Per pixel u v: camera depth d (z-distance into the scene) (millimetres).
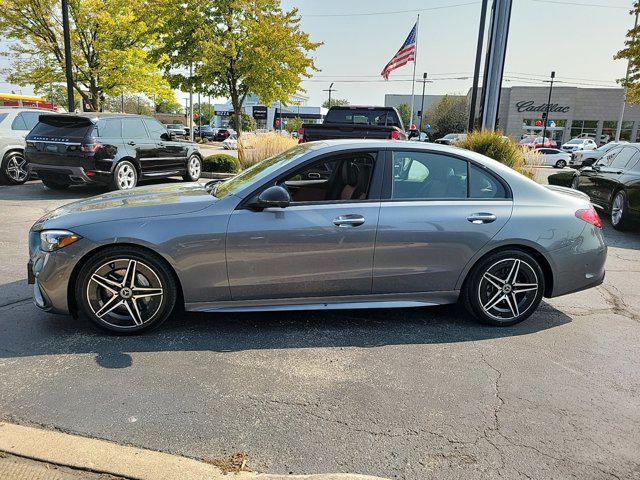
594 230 4426
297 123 61688
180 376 3320
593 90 51688
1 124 11555
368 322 4367
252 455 2566
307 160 4062
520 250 4293
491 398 3195
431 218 4066
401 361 3658
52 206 9195
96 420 2801
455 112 55688
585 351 3947
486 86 14641
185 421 2828
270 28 18734
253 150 13211
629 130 51500
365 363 3604
